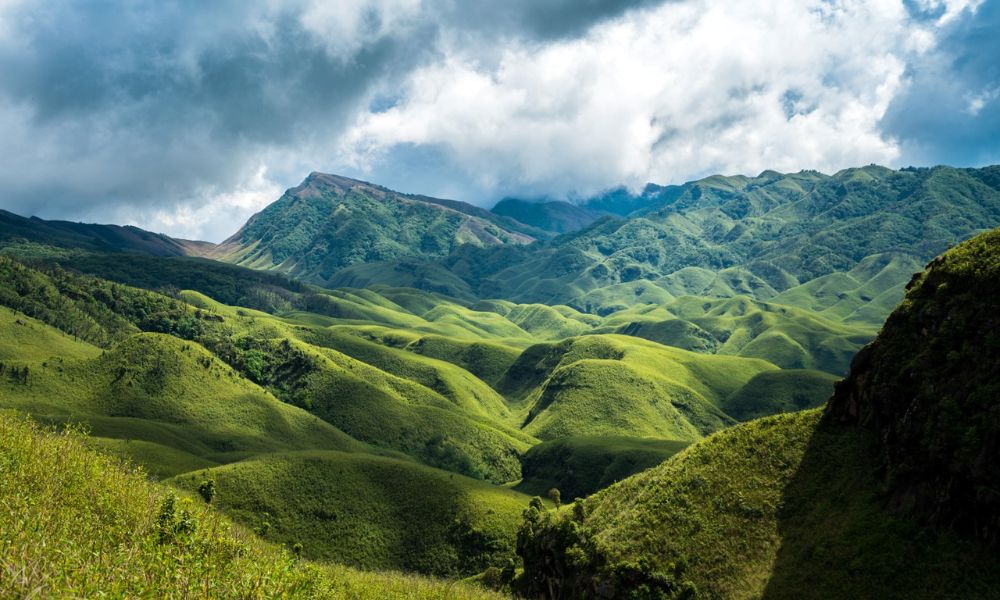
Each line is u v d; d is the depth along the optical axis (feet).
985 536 168.45
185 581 56.18
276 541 441.68
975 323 197.88
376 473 531.50
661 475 263.90
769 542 207.82
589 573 231.30
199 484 479.41
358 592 139.74
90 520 75.10
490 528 465.88
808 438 240.32
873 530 189.16
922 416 195.83
